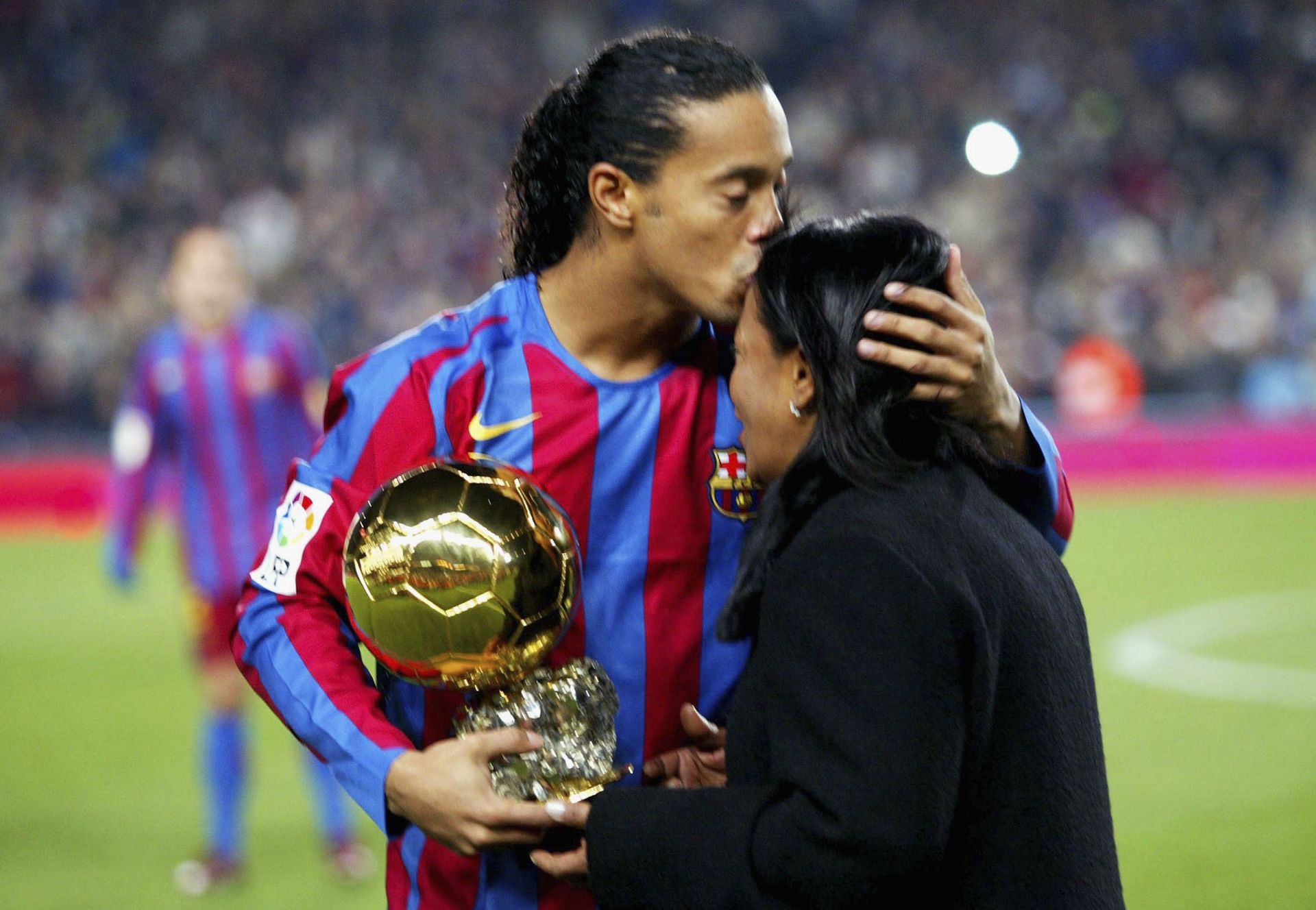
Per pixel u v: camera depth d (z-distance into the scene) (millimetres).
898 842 5027
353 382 6840
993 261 60312
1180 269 60219
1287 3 70062
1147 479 51156
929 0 72625
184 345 17688
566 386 6801
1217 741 21062
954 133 67875
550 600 6051
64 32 70375
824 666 5246
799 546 5570
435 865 6738
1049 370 57219
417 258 63062
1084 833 5629
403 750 6141
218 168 66188
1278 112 66875
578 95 6570
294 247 62250
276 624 6566
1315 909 14492
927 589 5258
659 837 5594
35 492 46188
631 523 6816
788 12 72938
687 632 6879
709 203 6219
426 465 6184
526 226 7000
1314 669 25328
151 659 28141
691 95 6207
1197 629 28734
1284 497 47719
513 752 5965
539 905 6625
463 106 69875
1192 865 15875
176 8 71250
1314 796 18328
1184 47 69812
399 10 72500
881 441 5645
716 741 6734
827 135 68000
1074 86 68750
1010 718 5531
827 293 5719
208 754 16266
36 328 56156
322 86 70125
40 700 24828
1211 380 55594
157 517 50406
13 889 15859
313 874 16500
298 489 6766
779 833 5238
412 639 5988
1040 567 5895
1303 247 59531
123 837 17750
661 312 6723
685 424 6930
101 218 63000
